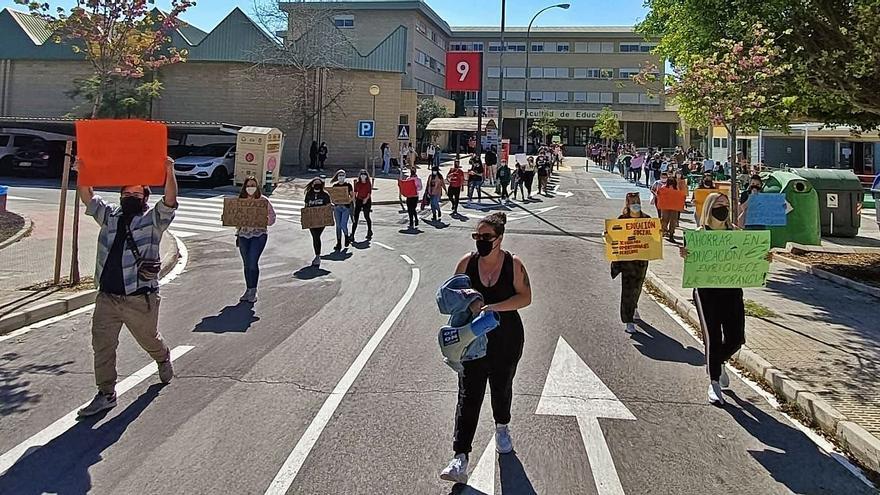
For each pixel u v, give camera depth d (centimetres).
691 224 2294
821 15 1220
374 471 467
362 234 1848
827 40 1212
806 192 1600
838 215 1972
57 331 834
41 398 599
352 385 643
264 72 3969
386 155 3825
